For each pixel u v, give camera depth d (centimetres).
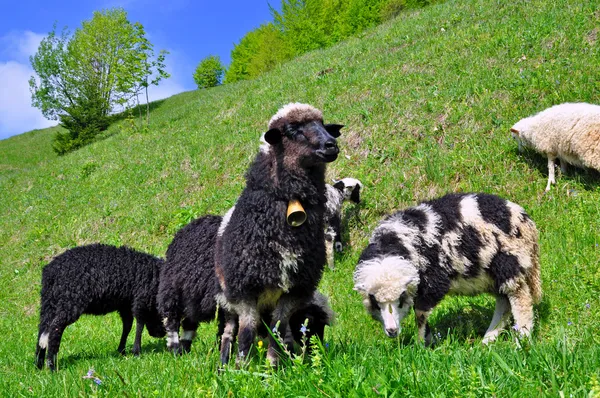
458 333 546
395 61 1483
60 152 3556
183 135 1809
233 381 328
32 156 3888
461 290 553
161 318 709
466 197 554
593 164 754
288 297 439
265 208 414
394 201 934
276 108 1587
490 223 528
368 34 2212
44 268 688
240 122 1634
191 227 621
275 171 414
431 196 901
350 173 1057
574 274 595
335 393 288
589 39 1116
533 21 1304
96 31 3750
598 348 339
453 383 280
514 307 526
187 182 1406
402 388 288
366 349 396
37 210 1745
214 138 1592
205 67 5500
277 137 409
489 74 1141
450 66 1271
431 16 1845
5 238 1619
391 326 487
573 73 995
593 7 1241
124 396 335
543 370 298
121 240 1288
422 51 1449
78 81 3759
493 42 1281
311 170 418
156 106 3872
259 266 416
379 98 1264
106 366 520
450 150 983
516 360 316
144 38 2505
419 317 524
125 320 738
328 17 3719
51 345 659
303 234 416
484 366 317
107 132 3525
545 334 522
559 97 944
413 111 1140
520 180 845
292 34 3672
